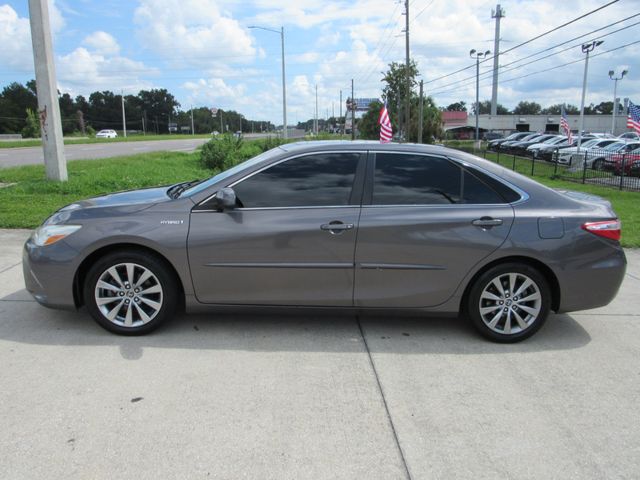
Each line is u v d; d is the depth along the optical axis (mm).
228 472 2691
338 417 3213
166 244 4148
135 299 4281
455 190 4336
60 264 4172
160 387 3504
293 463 2777
